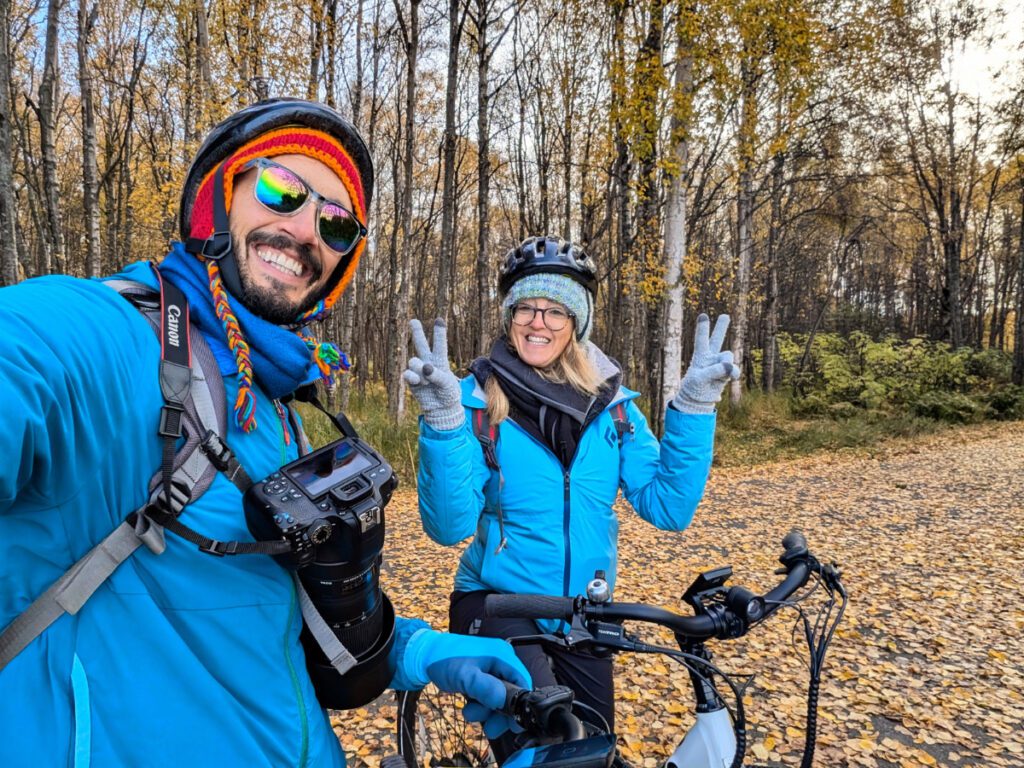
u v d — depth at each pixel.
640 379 18.86
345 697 1.02
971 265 31.23
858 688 3.92
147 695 0.76
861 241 30.69
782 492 9.77
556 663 1.74
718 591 1.37
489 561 1.80
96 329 0.73
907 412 17.70
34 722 0.70
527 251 1.90
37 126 18.25
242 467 0.86
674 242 10.54
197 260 0.92
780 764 3.20
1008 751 3.34
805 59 10.58
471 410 1.85
